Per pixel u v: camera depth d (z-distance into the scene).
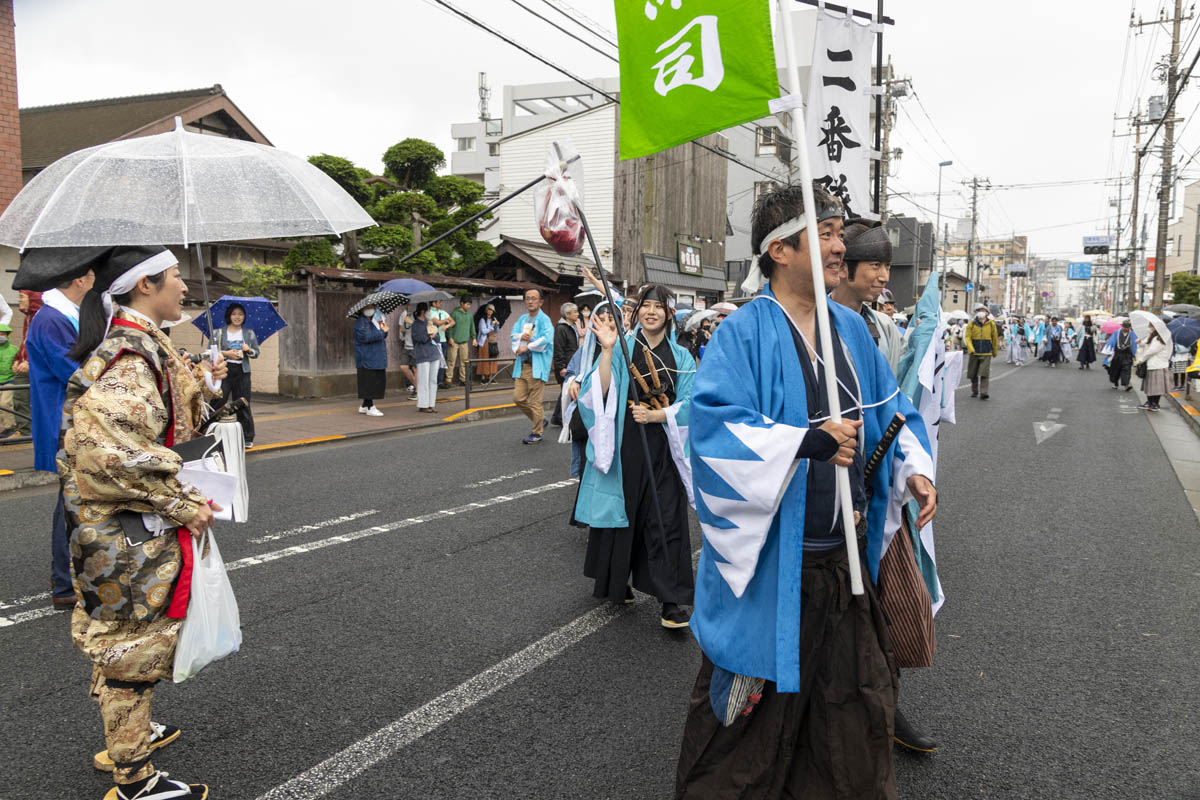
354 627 4.04
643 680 3.50
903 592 2.50
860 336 2.25
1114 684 3.53
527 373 9.66
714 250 26.89
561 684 3.46
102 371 2.39
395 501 6.70
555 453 9.15
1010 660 3.78
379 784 2.70
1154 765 2.88
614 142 21.77
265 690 3.36
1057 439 10.72
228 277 17.48
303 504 6.56
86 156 3.02
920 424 2.23
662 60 2.50
